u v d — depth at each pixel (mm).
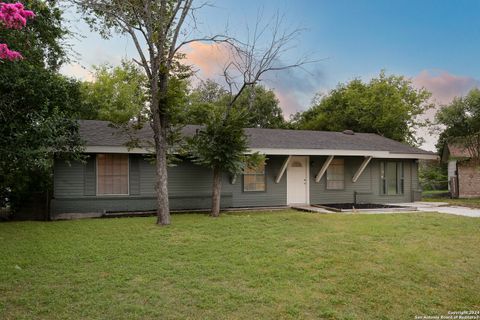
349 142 16703
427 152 17047
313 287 5066
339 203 15820
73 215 11945
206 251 6812
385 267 5992
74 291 4750
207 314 4152
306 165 15602
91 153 12281
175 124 10711
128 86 27062
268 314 4188
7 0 6980
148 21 9500
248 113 11883
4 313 4066
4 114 8953
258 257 6461
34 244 7230
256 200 14672
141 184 12852
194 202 13641
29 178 12891
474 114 35531
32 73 9242
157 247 7070
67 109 10703
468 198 19797
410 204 15938
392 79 30609
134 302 4430
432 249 7113
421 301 4703
